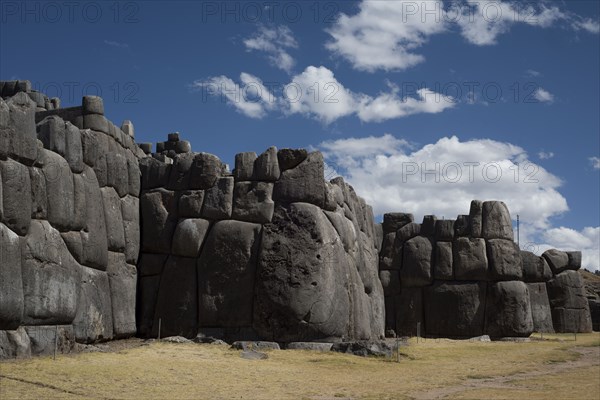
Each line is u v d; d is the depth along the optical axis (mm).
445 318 36938
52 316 21562
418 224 39094
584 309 43125
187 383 18562
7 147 20203
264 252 27250
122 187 28078
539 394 18672
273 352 24750
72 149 24141
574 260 43500
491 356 27406
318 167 28203
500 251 36938
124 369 19516
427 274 37750
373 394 18406
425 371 22938
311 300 26562
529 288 42188
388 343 27938
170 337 26828
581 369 24469
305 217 27344
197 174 29000
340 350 25766
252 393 17797
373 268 35594
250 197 28078
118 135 28672
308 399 17391
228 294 27375
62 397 15867
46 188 22203
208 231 28391
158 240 28875
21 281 20156
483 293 36719
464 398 17969
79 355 21312
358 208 34625
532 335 39344
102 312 25297
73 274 22953
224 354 23750
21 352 19938
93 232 24844
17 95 21250
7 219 19891
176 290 28109
